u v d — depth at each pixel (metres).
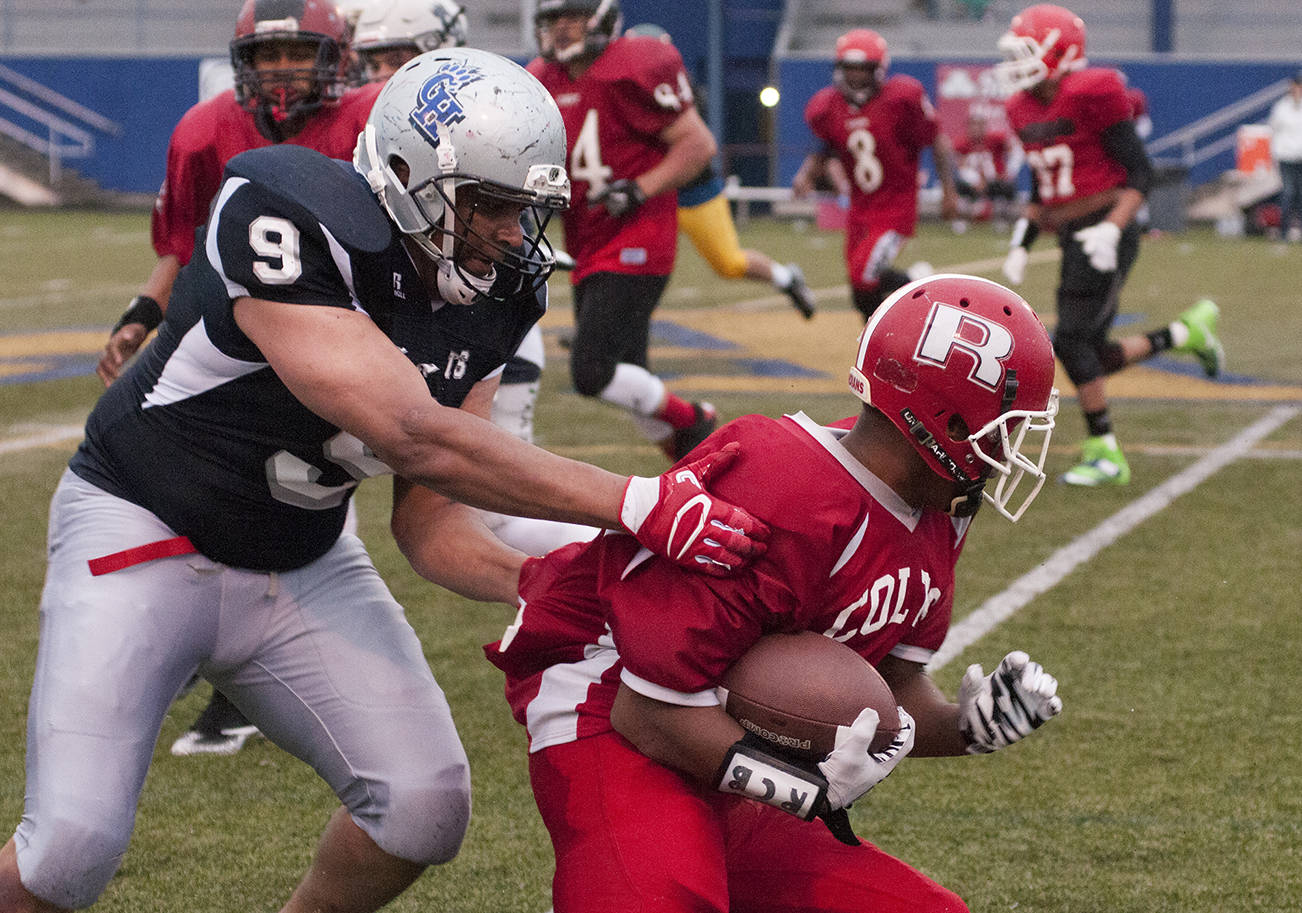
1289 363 39.31
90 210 91.00
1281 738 14.43
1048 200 25.73
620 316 23.30
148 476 9.12
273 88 13.30
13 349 39.12
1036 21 24.88
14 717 14.96
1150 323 45.00
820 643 8.23
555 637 8.91
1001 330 7.93
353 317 8.43
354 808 9.48
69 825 8.54
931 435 7.97
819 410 31.02
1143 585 19.41
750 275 29.45
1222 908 11.17
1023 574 19.91
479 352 9.18
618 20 22.95
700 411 24.42
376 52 16.73
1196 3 94.75
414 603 18.77
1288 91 84.75
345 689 9.43
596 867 8.30
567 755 8.69
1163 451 28.19
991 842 12.31
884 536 8.16
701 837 8.26
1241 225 81.88
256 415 8.86
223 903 11.31
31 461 26.34
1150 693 15.61
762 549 7.93
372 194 8.70
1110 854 12.07
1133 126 25.05
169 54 89.62
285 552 9.38
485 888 11.60
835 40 93.69
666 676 8.03
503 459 8.24
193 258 9.15
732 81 90.31
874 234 35.19
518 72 8.61
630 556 8.25
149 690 9.03
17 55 91.12
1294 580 19.61
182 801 13.20
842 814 8.30
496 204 8.51
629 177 23.16
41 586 19.22
